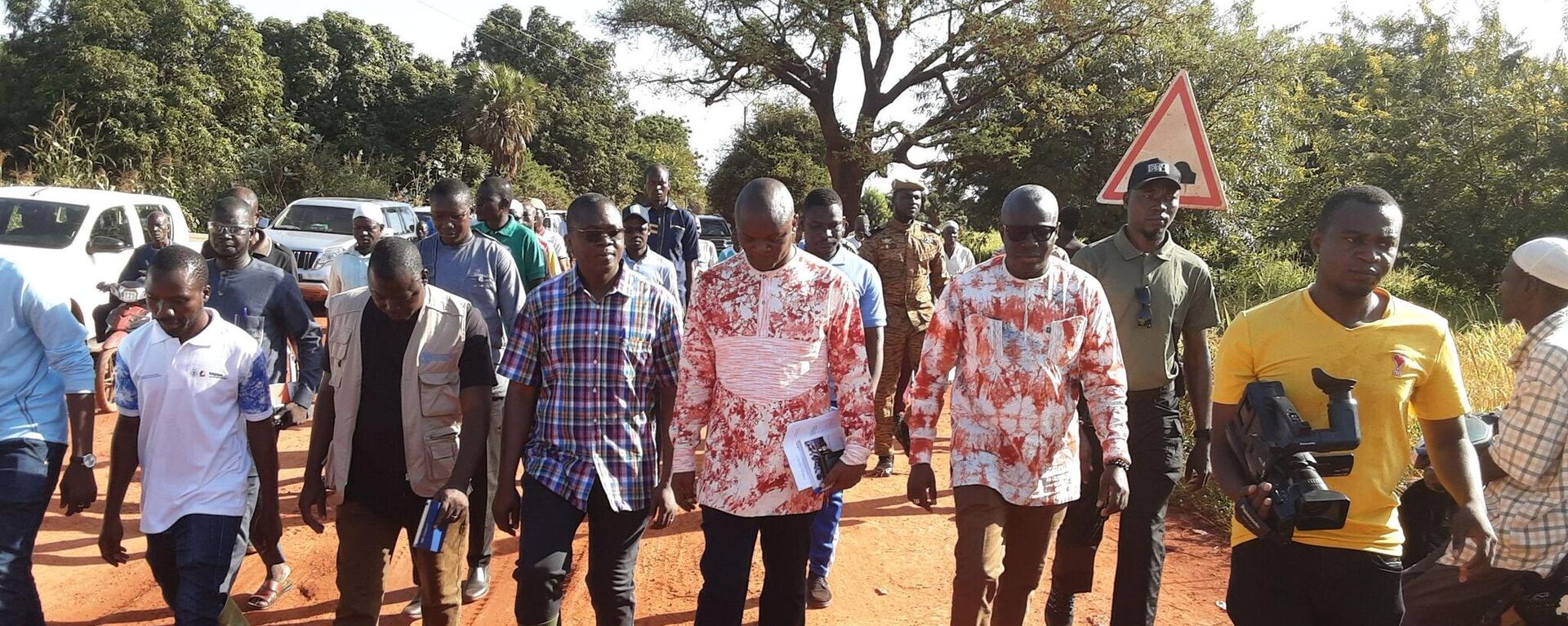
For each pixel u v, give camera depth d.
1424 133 14.27
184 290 3.43
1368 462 2.80
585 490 3.48
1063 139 20.22
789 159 35.50
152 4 29.56
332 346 3.69
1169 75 19.00
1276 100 17.03
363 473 3.68
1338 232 2.75
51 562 5.34
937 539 5.89
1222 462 2.97
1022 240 3.32
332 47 38.97
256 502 4.58
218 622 3.50
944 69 26.58
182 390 3.49
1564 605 3.09
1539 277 3.09
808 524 3.42
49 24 29.14
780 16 27.70
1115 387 3.40
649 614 4.80
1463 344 8.16
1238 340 2.97
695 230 8.11
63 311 3.60
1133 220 3.97
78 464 3.62
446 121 40.62
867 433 3.35
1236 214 15.64
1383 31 18.92
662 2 27.12
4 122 28.12
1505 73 14.61
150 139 27.91
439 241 5.16
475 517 4.87
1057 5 21.75
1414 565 3.46
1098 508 3.86
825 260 4.99
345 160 32.75
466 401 3.68
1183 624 4.62
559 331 3.55
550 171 48.09
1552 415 2.99
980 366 3.41
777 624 3.46
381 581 3.73
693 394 3.42
